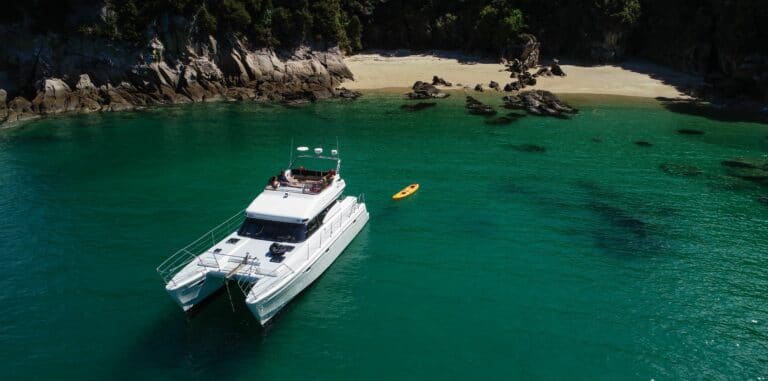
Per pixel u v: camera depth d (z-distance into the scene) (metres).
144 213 34.84
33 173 42.03
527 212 35.88
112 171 42.62
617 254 30.66
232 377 21.28
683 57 78.56
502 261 29.73
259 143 50.38
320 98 69.12
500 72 78.94
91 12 62.72
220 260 25.16
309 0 74.81
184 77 67.50
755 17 67.50
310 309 25.39
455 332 23.95
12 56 62.28
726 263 29.84
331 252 28.38
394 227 33.66
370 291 26.89
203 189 38.97
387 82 76.56
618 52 82.75
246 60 70.88
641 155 47.84
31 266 28.50
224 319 24.56
